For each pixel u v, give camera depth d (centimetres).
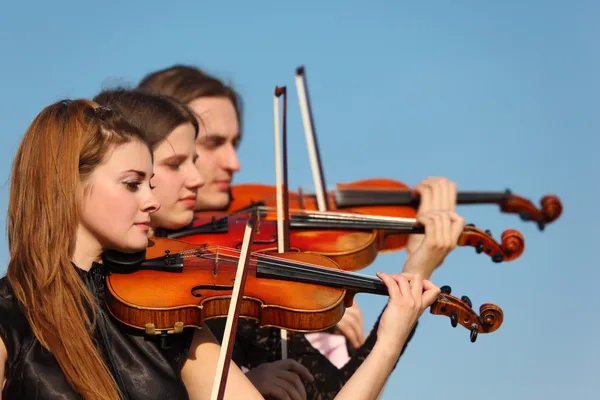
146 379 1012
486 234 1364
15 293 1008
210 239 1355
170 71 1548
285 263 1130
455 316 1085
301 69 1770
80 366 980
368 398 1045
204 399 1039
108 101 1278
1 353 983
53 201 1025
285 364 1255
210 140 1512
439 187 1700
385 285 1093
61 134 1034
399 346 1071
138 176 1047
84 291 1017
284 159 1370
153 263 1088
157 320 1011
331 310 1067
